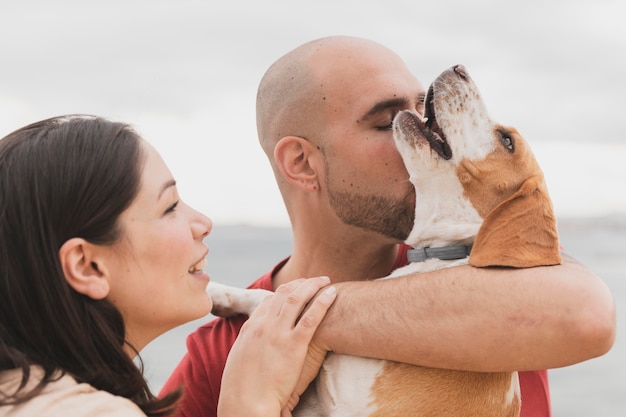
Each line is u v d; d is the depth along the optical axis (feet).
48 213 6.22
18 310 6.17
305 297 8.10
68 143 6.42
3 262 6.19
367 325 7.70
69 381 5.98
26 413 5.57
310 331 7.85
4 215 6.22
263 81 9.91
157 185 6.84
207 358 9.13
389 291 7.79
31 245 6.17
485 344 7.21
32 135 6.48
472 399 8.20
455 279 7.53
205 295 7.43
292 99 9.27
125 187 6.55
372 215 9.14
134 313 6.84
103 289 6.49
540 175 8.80
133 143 6.76
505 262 7.63
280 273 10.17
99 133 6.61
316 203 9.39
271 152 9.85
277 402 7.72
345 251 9.53
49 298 6.19
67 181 6.29
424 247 9.27
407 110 9.02
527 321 7.10
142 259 6.72
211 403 9.02
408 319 7.50
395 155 9.04
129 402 6.07
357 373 8.18
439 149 8.96
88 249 6.45
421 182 8.98
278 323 7.95
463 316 7.29
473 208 9.01
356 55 9.15
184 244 6.98
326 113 9.06
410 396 8.07
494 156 8.96
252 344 7.89
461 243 9.11
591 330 6.99
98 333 6.41
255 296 9.30
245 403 7.65
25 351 6.11
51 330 6.20
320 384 8.36
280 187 9.86
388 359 7.79
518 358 7.21
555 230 7.92
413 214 9.22
